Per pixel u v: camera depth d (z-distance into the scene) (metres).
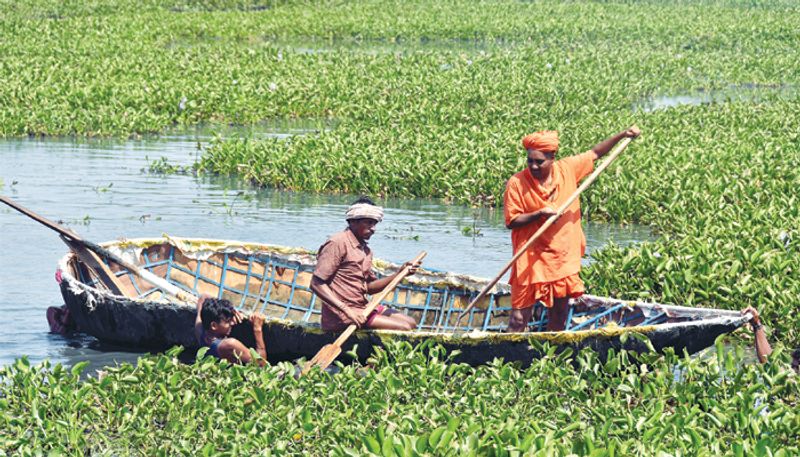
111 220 15.78
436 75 32.09
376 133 22.22
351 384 9.09
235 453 7.77
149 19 48.66
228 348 10.19
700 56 41.19
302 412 8.47
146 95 26.30
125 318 10.83
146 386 9.05
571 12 58.84
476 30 49.09
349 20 51.09
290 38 47.66
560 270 10.19
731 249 13.30
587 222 17.30
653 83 33.94
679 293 12.05
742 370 9.26
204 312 10.32
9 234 14.80
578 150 20.67
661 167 18.88
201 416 8.59
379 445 7.52
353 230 10.41
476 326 11.61
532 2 65.12
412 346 10.05
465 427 8.16
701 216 15.48
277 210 17.03
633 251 12.97
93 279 11.98
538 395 8.98
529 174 10.12
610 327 9.85
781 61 40.12
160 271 12.27
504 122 24.48
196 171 19.98
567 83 31.48
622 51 41.69
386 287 10.44
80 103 25.34
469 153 19.80
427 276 11.78
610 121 24.73
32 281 12.77
